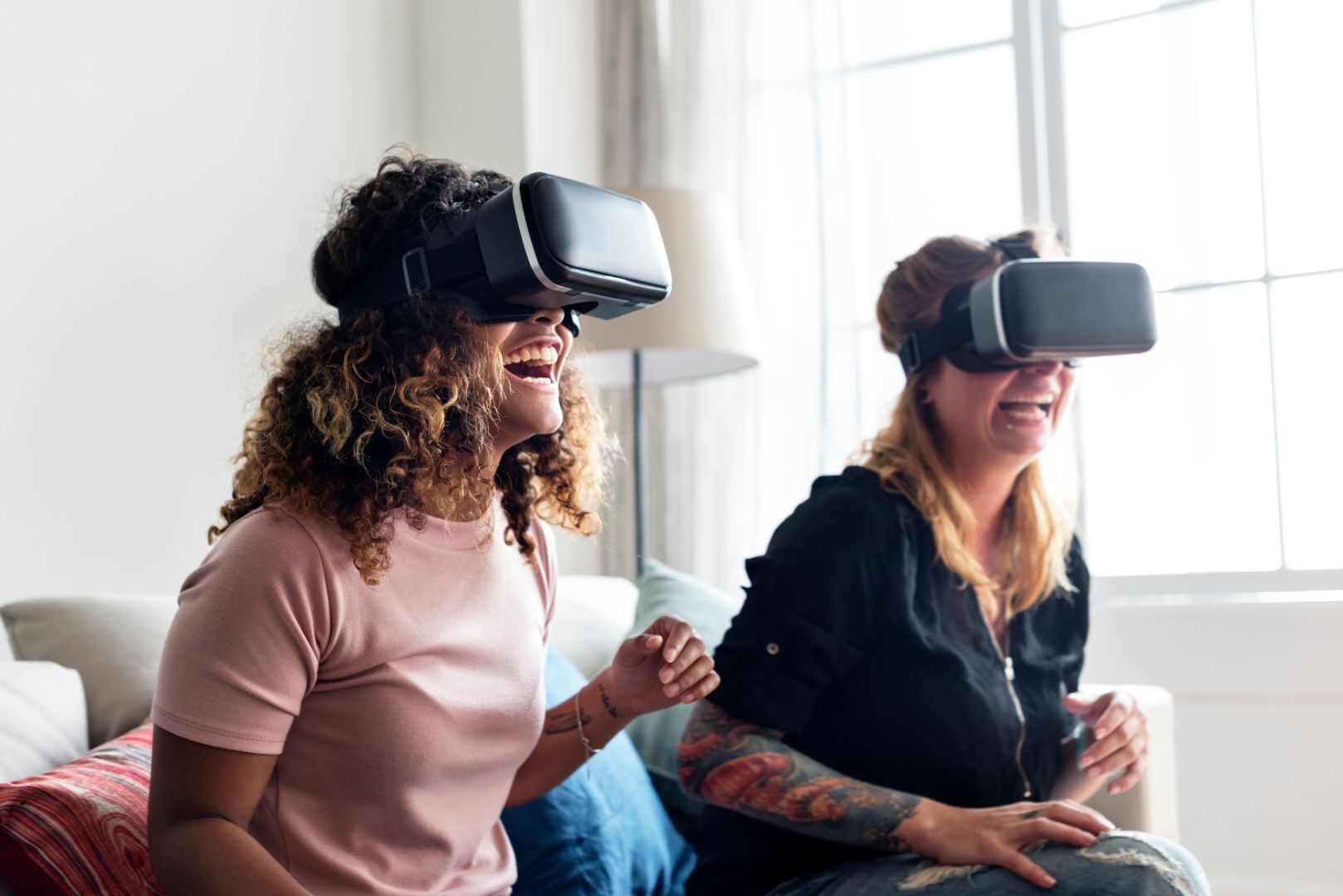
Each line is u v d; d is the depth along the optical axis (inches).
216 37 102.4
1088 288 56.9
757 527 120.7
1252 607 100.8
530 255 40.1
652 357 112.6
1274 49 108.4
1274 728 100.2
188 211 98.5
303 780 40.3
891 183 122.3
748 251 123.2
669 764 77.2
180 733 37.4
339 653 39.9
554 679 67.8
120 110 93.2
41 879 42.3
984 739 56.4
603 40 130.6
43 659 62.4
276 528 39.4
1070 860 48.0
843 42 123.0
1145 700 73.7
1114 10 114.7
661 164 126.2
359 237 43.6
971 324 58.0
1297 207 107.3
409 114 126.3
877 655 56.4
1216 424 109.5
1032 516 62.7
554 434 51.2
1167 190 112.3
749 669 54.4
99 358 90.0
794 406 121.5
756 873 56.6
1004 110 118.7
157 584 93.3
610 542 124.8
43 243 86.7
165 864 36.6
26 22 86.6
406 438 40.4
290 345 43.7
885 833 51.1
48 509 85.7
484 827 45.2
